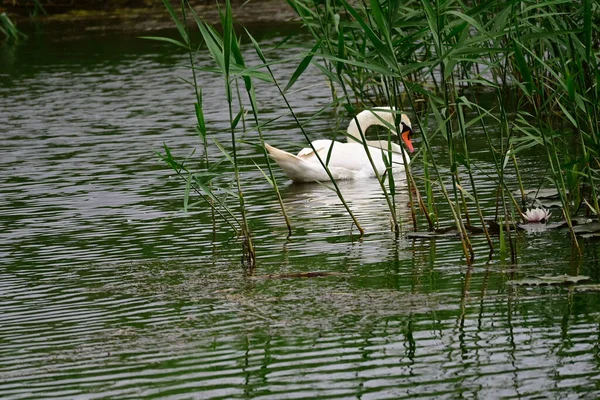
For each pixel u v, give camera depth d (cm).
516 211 1420
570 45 1264
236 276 1188
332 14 1239
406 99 2538
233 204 1605
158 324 1023
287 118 2402
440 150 1938
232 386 846
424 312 1014
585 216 1350
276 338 960
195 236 1399
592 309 991
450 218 1430
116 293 1142
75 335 1001
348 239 1345
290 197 1644
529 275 1123
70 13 4628
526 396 797
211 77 3038
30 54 3656
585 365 852
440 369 861
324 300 1073
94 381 874
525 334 933
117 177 1841
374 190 1681
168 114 2506
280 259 1255
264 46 3488
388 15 1179
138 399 829
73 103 2717
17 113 2620
